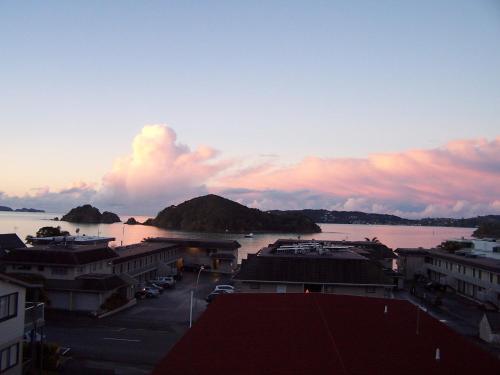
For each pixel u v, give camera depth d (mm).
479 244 77125
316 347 16562
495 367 16656
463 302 58875
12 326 27734
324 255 45875
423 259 80062
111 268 58219
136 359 32688
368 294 39594
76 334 38812
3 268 50750
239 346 16891
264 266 41156
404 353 16688
